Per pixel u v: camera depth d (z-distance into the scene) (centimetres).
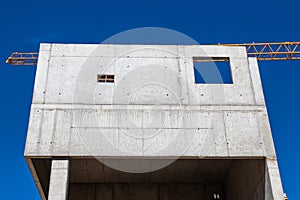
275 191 1233
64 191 1205
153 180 1714
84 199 1684
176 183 1750
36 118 1323
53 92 1384
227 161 1561
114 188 1719
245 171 1451
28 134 1288
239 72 1479
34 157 1259
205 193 1736
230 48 1534
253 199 1385
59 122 1320
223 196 1734
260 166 1320
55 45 1499
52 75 1423
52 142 1280
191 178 1709
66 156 1263
